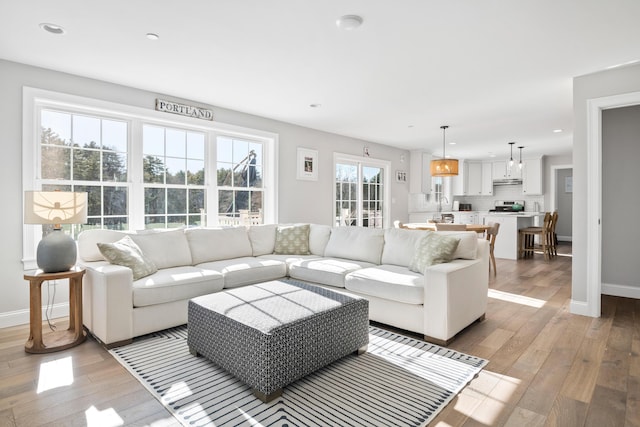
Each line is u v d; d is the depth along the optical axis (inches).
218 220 186.4
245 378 82.1
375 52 117.6
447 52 117.6
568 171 383.9
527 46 113.2
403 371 92.4
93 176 144.7
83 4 88.7
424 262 126.2
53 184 135.2
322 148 241.0
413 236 146.7
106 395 80.7
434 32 103.9
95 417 72.5
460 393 82.2
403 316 118.1
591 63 127.0
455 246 124.5
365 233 161.6
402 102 174.7
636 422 71.0
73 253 111.2
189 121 169.6
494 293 171.0
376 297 125.7
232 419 72.1
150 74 136.8
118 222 151.5
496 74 137.8
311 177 232.4
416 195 334.6
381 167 298.5
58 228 111.2
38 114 132.0
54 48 114.1
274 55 119.7
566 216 386.0
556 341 112.5
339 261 153.7
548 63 126.8
